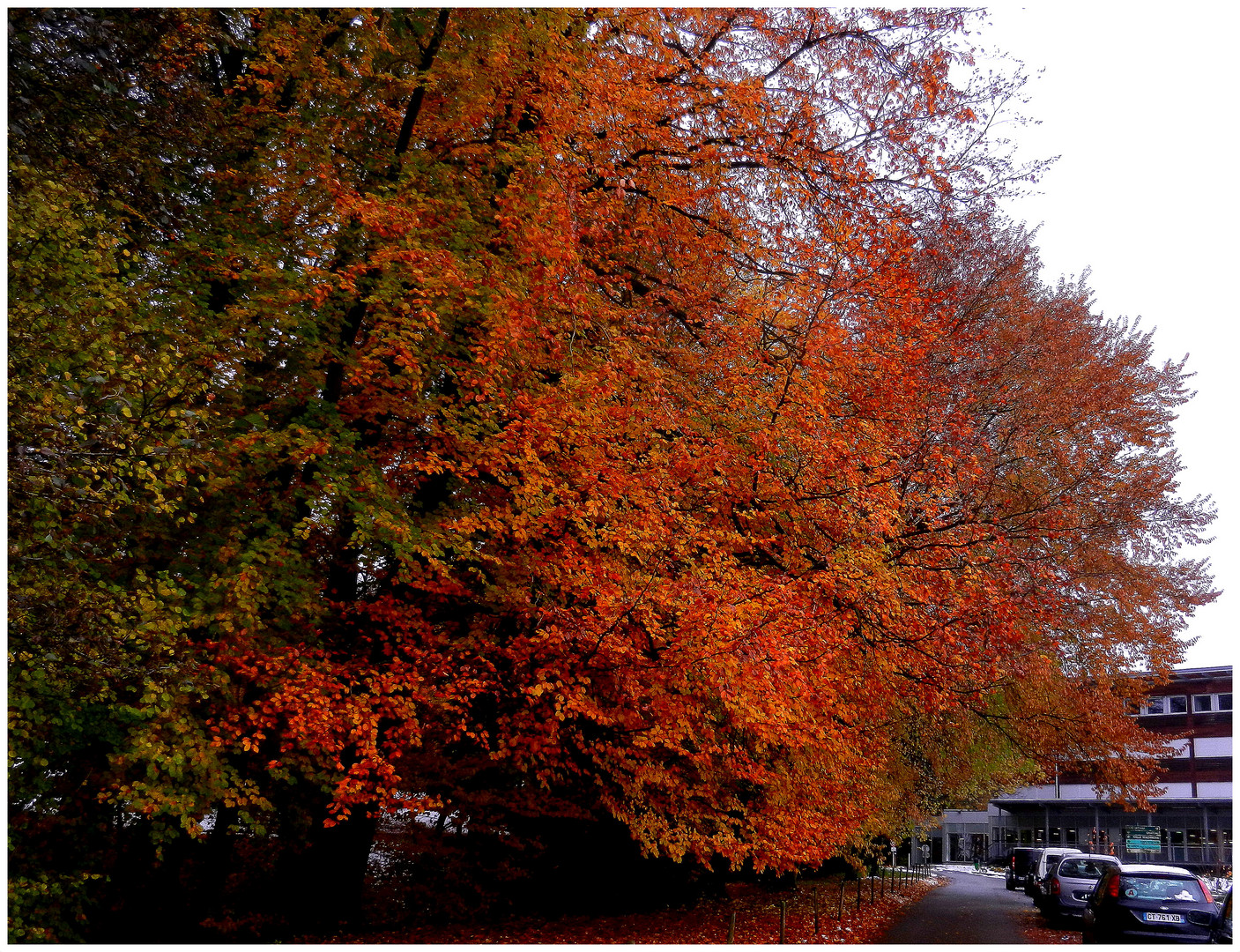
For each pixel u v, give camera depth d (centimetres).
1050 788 6488
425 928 1361
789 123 1291
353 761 1101
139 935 1131
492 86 1203
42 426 621
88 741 910
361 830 1265
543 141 1134
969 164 1431
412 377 1055
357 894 1267
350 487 1006
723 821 1242
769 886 2491
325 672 985
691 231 1323
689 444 1186
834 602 1230
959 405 1568
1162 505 1964
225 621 877
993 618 1378
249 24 1221
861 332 1335
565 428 1071
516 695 1108
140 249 973
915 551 1351
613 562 1109
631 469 1130
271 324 1027
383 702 986
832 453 1188
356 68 1221
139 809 847
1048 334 1897
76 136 812
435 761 1277
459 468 1038
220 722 910
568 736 1209
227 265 1031
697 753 1241
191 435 764
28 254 752
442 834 1537
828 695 1207
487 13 1206
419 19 1218
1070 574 1745
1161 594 2041
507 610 1108
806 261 1279
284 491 1077
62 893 940
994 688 1673
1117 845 6125
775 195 1341
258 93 1238
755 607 1062
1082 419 1825
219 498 1026
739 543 1205
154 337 885
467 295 1041
